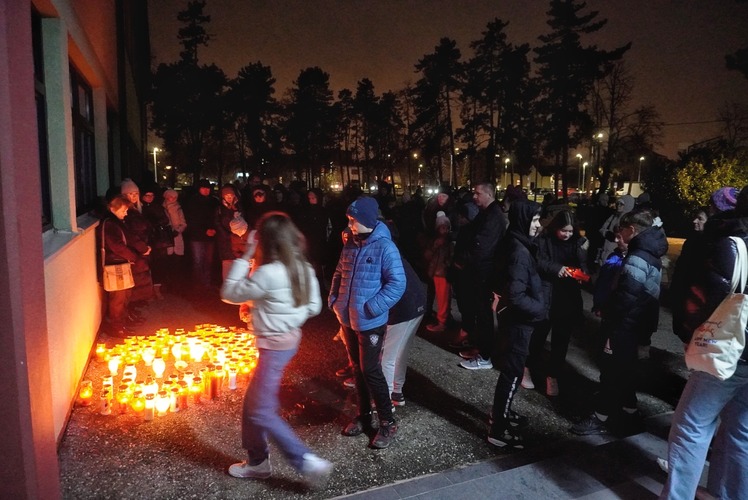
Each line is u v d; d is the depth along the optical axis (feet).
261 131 166.71
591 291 34.30
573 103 136.98
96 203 24.35
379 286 12.84
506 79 151.53
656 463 12.50
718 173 83.46
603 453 12.91
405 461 12.78
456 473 12.16
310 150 182.19
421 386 17.58
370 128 202.18
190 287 31.96
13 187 7.03
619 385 14.38
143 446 13.03
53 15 15.30
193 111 149.38
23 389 7.25
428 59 163.73
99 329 22.12
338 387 17.15
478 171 222.89
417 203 35.40
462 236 20.52
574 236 16.49
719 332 9.39
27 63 7.64
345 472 12.20
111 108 33.40
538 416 15.67
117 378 17.21
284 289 10.77
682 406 10.23
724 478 10.50
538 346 17.11
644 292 13.75
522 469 12.08
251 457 11.59
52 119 15.81
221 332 21.27
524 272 12.83
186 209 31.12
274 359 11.01
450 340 22.84
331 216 28.32
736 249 9.55
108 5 30.25
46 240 14.29
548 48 135.33
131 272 21.76
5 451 7.22
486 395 17.03
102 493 11.05
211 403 15.57
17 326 7.15
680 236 82.79
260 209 31.83
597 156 174.91
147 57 82.38
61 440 13.19
